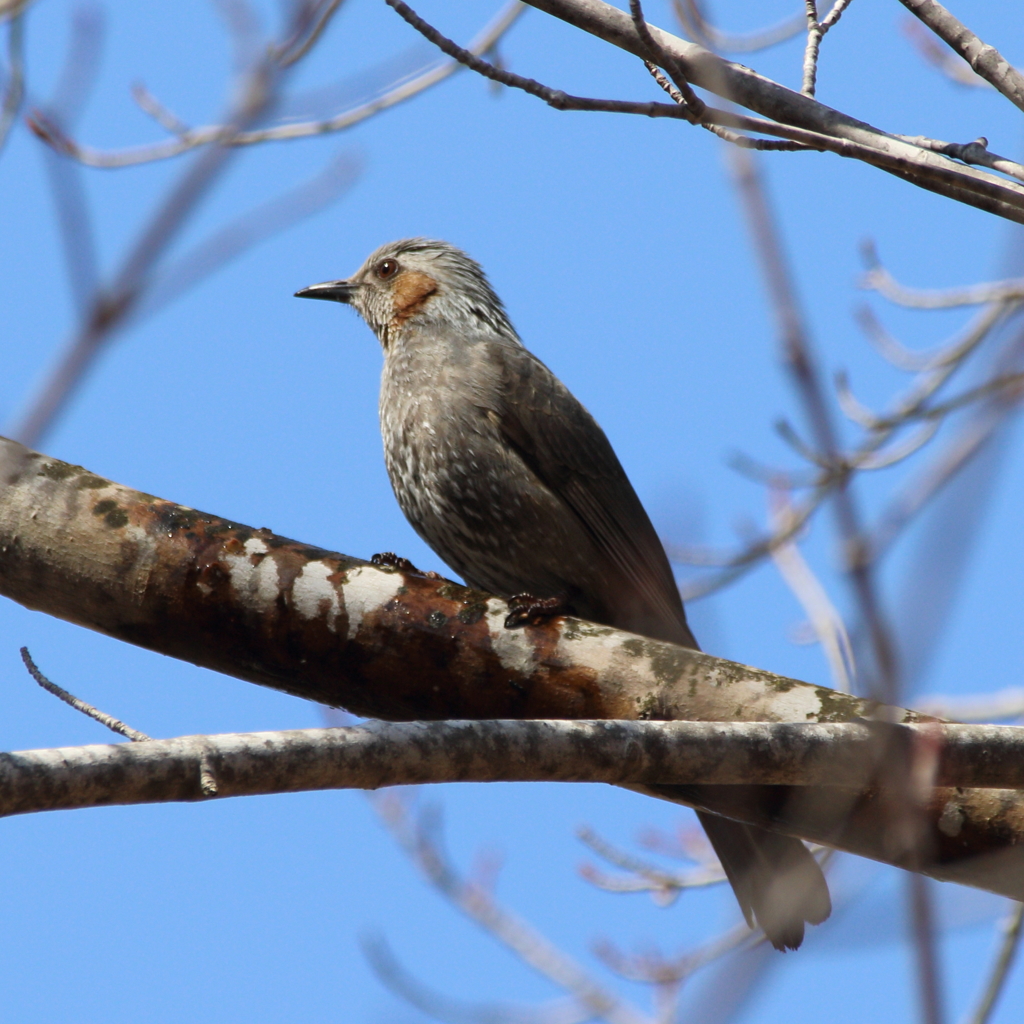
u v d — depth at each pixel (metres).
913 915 2.50
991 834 7.59
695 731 6.40
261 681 8.60
